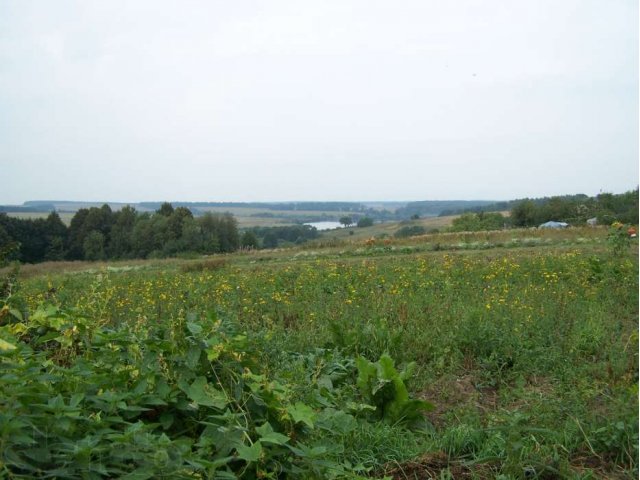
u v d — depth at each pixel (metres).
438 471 3.68
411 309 7.88
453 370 5.74
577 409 4.39
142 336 3.54
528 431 4.05
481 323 6.70
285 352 5.61
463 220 50.38
